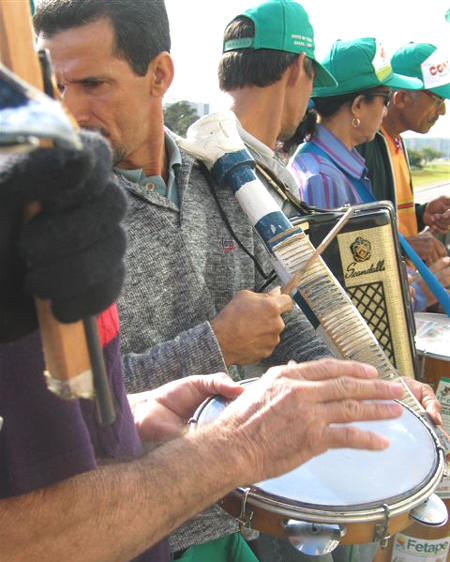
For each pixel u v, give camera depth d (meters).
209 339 1.11
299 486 0.83
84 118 1.05
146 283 1.12
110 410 0.46
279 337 1.27
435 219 2.80
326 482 0.85
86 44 1.02
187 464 0.65
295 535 0.78
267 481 0.84
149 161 1.17
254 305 1.16
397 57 2.68
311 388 0.71
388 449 0.93
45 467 0.58
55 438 0.57
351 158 2.13
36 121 0.32
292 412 0.69
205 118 1.28
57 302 0.41
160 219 1.15
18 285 0.44
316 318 1.28
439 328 2.12
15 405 0.56
